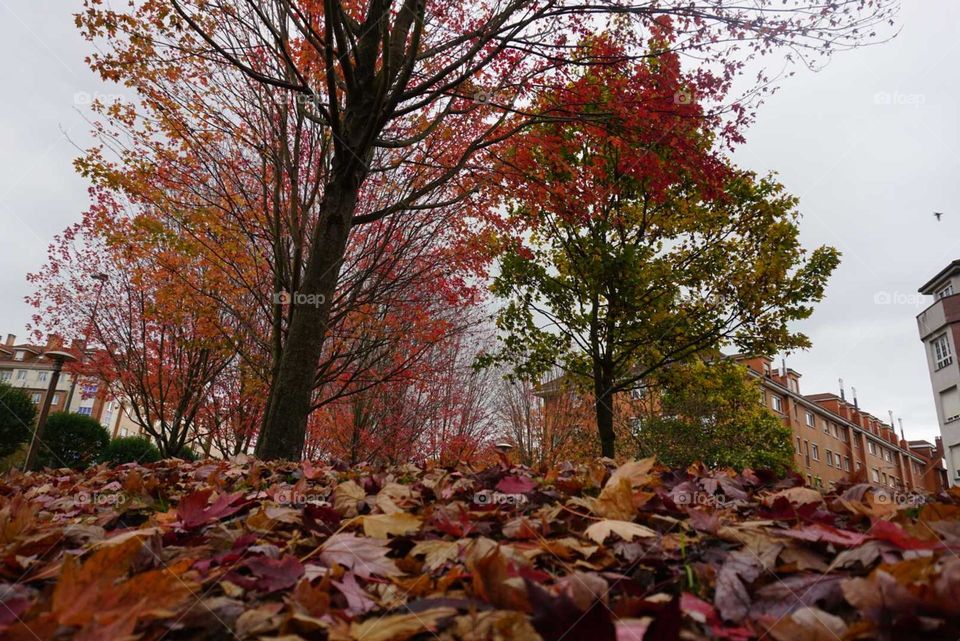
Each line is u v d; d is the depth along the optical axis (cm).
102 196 1095
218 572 118
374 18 660
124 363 1375
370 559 128
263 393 1343
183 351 1388
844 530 136
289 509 179
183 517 170
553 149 803
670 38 649
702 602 94
